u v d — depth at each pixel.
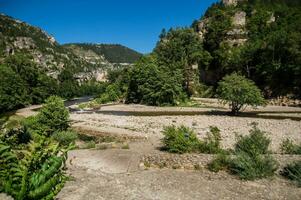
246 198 8.99
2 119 13.59
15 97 75.00
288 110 47.81
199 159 13.22
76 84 146.62
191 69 85.94
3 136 10.70
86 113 48.09
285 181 10.46
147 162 13.70
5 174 6.95
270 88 69.19
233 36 92.38
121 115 43.97
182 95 65.50
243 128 28.83
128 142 20.66
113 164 13.80
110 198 8.66
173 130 16.77
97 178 10.58
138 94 70.50
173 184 10.23
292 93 62.81
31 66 91.81
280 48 69.75
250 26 96.75
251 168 10.98
